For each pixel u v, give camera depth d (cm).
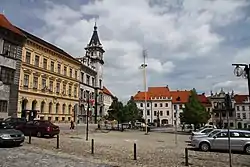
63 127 5116
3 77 4353
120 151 1920
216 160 1602
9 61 4500
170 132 5353
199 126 5541
